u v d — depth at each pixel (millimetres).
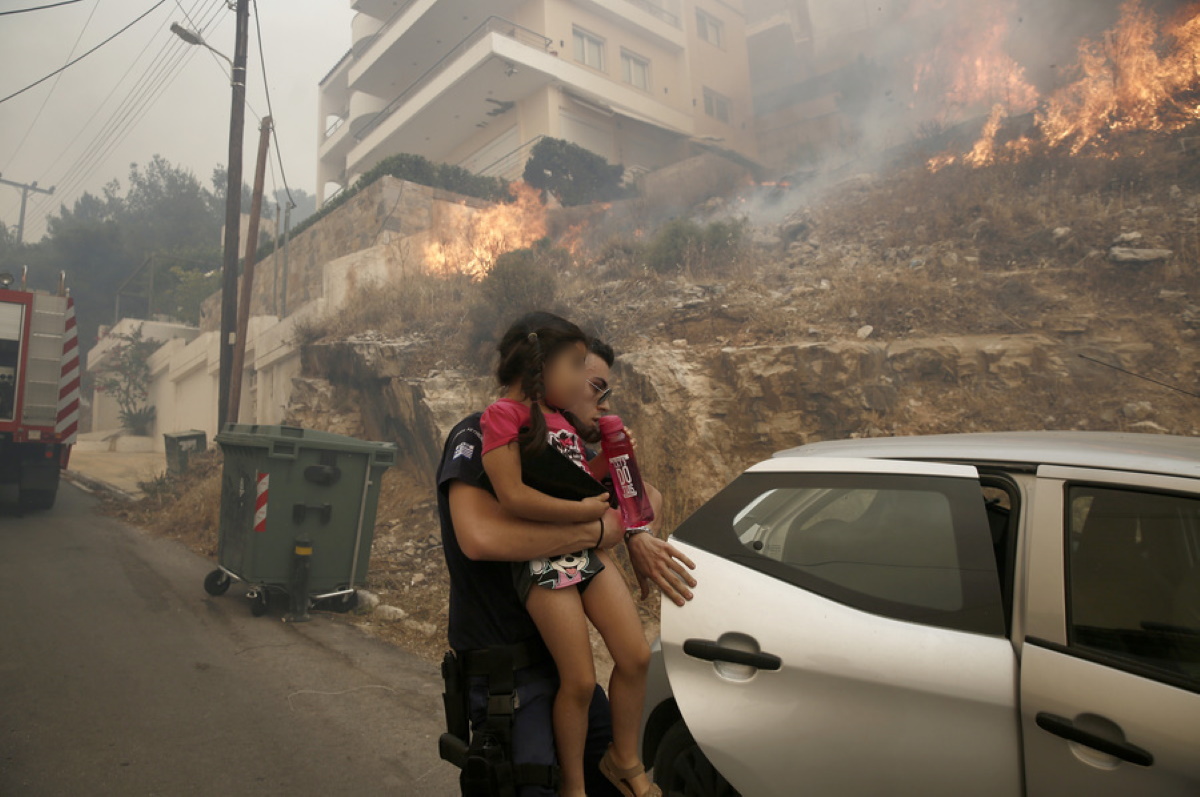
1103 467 2355
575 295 11430
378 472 7316
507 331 2148
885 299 8836
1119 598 2193
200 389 23984
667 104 27766
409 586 7848
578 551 2061
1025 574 2344
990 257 9586
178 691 5129
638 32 27078
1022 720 2176
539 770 1992
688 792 2807
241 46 16266
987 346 7566
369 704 4961
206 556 9789
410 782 3926
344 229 20062
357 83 31406
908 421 7250
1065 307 8133
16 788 3766
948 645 2328
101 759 4117
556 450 2049
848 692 2373
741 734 2500
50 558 9297
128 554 9734
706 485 7422
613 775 2125
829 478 2828
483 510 2043
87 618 6789
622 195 21859
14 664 5535
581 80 24234
